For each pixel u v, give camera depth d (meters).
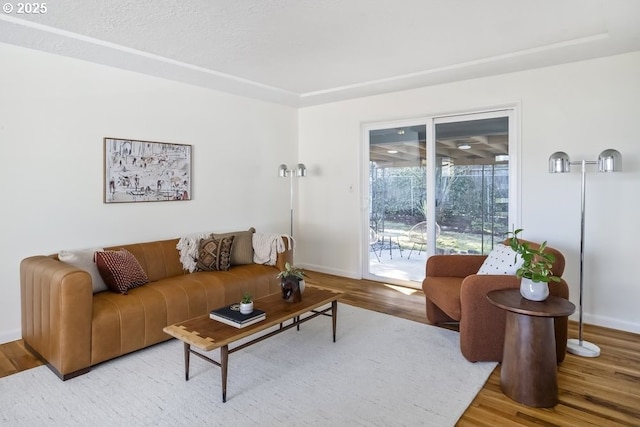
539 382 2.11
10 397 2.20
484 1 2.36
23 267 2.83
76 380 2.39
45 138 3.12
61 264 2.63
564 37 2.93
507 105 3.81
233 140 4.66
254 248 4.05
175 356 2.74
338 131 5.13
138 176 3.73
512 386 2.20
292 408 2.10
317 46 3.11
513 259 2.79
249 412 2.06
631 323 3.21
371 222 4.99
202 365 2.61
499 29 2.78
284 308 2.64
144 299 2.81
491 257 3.05
